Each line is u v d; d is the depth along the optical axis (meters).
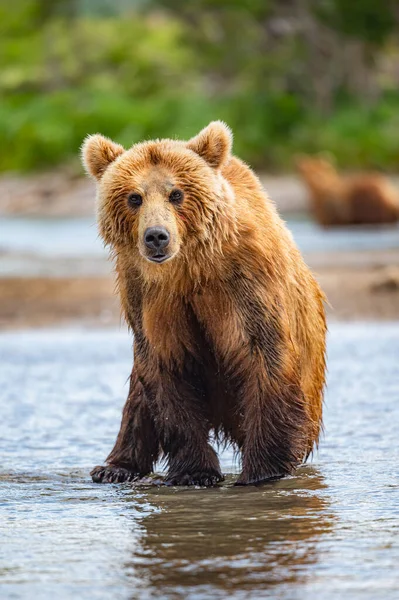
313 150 57.47
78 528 8.87
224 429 11.38
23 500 10.04
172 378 10.70
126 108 60.12
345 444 12.10
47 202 50.19
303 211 47.50
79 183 52.53
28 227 41.22
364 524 8.70
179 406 10.73
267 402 10.46
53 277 25.52
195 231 10.03
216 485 10.64
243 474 10.59
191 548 8.09
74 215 47.72
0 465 11.65
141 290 10.45
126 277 10.52
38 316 22.56
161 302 10.31
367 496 9.72
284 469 10.58
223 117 58.84
